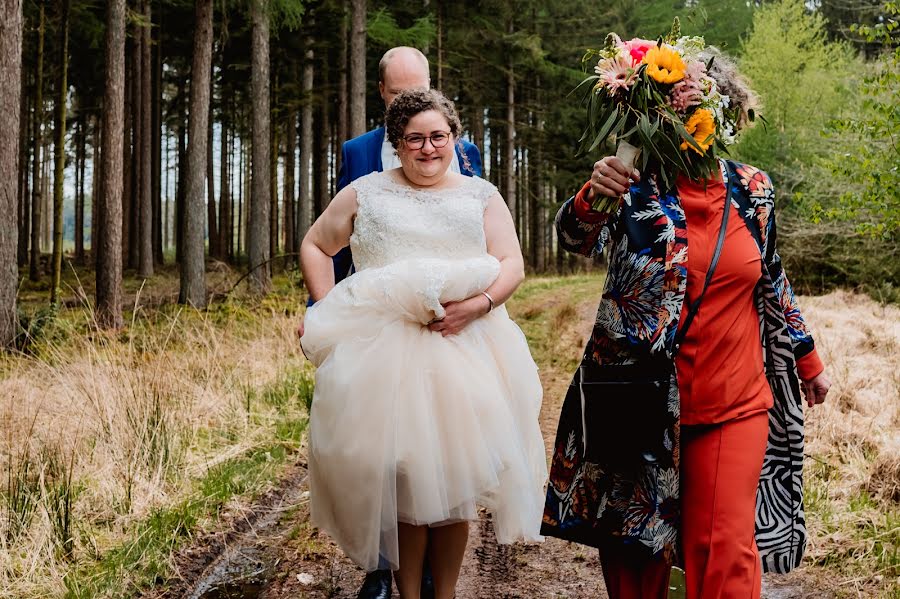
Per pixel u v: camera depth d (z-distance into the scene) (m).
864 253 12.39
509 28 28.31
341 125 24.34
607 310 2.41
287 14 17.05
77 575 3.25
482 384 2.72
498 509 2.79
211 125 28.36
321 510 2.80
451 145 2.83
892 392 5.52
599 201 2.33
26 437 4.51
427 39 18.98
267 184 17.16
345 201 2.92
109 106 12.40
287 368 7.17
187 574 3.41
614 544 2.37
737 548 2.24
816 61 16.33
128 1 21.23
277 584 3.34
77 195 34.09
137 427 4.74
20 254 25.97
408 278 2.66
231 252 34.09
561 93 29.58
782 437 2.44
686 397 2.34
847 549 3.44
